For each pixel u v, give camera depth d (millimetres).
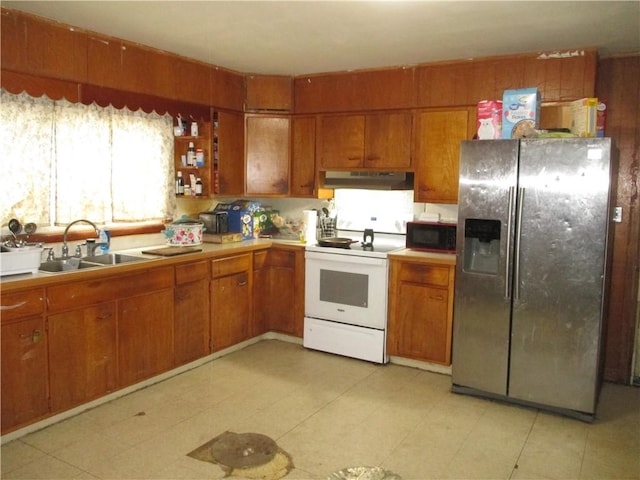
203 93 4016
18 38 2816
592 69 3428
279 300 4375
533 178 3047
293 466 2506
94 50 3201
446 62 3854
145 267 3246
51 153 3271
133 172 3809
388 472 2469
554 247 3029
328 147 4379
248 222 4496
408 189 4129
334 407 3164
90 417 2951
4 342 2562
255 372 3707
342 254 3979
